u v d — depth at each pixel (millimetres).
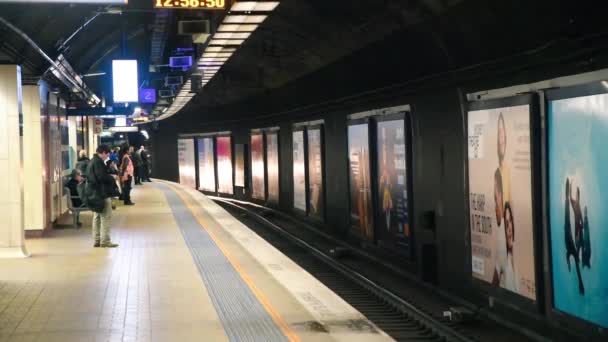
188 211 21484
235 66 26359
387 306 12867
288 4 15383
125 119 40156
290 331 7309
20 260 12133
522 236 10453
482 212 11906
